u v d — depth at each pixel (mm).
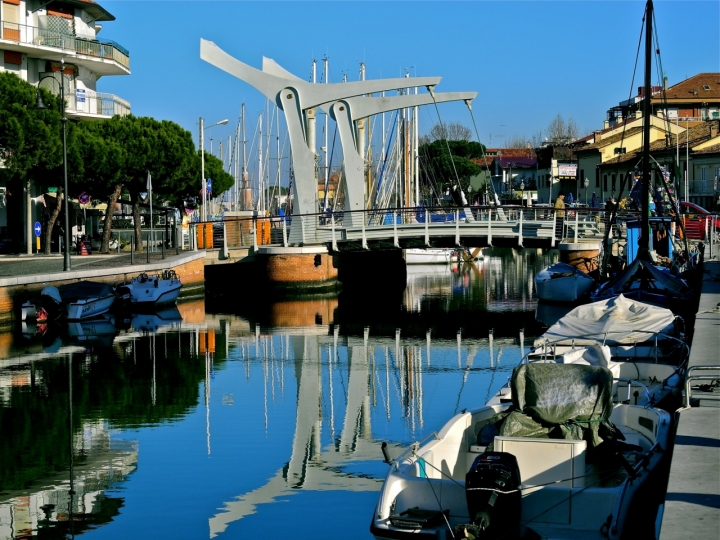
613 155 95125
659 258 38656
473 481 9734
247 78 49188
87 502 13297
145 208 59250
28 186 47469
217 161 75875
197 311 39438
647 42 34469
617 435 11695
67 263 36594
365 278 56938
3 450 16281
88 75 57750
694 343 16797
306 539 11719
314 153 49844
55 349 28234
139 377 23547
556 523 9977
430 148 108938
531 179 130375
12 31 49625
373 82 48625
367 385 22562
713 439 9859
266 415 19094
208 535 11914
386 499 10062
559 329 21641
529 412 11234
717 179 73500
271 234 55750
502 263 77188
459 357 27031
